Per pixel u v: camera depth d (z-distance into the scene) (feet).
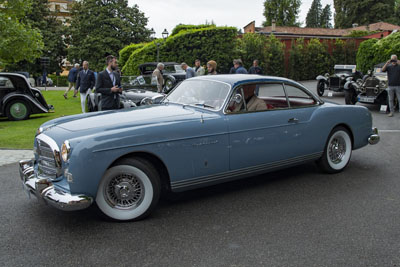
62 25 145.48
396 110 40.47
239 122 13.75
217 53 79.30
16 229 11.53
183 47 78.18
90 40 124.77
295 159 15.80
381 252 9.98
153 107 14.80
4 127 31.40
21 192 15.12
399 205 13.48
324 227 11.58
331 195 14.60
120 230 11.43
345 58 101.96
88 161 10.77
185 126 12.49
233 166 13.85
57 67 145.59
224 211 12.98
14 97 35.22
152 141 11.77
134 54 76.28
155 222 12.04
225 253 9.94
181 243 10.53
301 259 9.60
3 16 57.98
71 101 50.62
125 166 11.56
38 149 12.46
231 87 14.10
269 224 11.83
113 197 11.93
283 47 96.73
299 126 15.57
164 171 12.59
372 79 40.70
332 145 17.46
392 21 196.75
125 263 9.43
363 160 20.25
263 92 14.98
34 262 9.50
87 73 38.01
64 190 11.07
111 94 22.88
